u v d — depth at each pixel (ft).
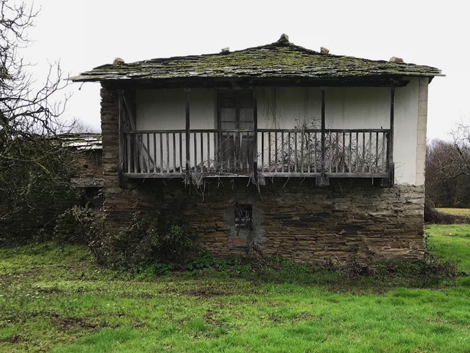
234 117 31.99
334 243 31.53
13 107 23.15
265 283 28.68
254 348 16.92
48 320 19.84
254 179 28.63
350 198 31.30
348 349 16.74
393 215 31.09
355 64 30.68
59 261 35.32
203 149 31.53
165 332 18.80
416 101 30.73
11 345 16.85
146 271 30.55
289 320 20.83
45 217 42.29
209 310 22.30
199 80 28.32
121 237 32.14
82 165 41.73
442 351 16.79
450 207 106.22
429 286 28.53
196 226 32.48
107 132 32.53
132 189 32.68
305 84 28.94
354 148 29.35
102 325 19.54
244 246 32.12
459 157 83.25
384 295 26.30
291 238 31.73
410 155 30.94
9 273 31.48
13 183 26.07
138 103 32.14
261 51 35.94
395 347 17.11
